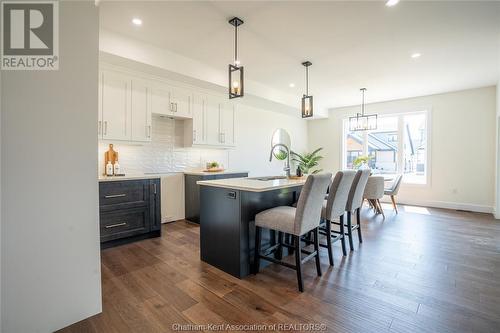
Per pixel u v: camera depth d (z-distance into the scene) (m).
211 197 2.45
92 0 1.61
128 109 3.41
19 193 1.38
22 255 1.40
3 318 1.36
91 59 1.62
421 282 2.12
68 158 1.54
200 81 3.89
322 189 2.14
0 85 1.32
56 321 1.52
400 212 4.98
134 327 1.54
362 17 2.54
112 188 2.96
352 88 5.07
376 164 6.43
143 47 3.14
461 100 5.18
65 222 1.54
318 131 7.31
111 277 2.20
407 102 5.82
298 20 2.61
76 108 1.57
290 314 1.67
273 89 5.10
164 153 4.17
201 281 2.13
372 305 1.78
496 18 2.54
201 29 2.81
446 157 5.36
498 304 1.79
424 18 2.55
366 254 2.76
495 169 4.73
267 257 2.18
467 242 3.16
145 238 3.30
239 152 5.45
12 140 1.35
